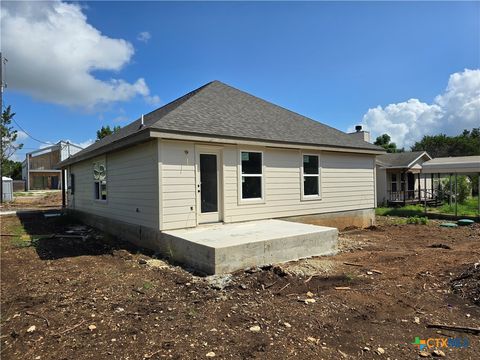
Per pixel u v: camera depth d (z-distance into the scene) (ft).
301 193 35.68
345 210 40.86
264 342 11.28
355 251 26.91
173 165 25.99
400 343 11.34
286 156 34.30
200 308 14.46
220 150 29.04
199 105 32.71
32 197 105.70
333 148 37.60
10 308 14.85
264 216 32.19
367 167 44.21
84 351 10.76
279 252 22.29
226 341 11.36
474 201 78.64
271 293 16.48
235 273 19.53
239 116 34.27
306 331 12.19
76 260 24.66
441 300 15.44
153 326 12.63
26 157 153.38
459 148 144.77
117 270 21.29
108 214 36.83
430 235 36.17
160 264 22.25
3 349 11.03
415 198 82.48
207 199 28.25
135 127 34.94
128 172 30.94
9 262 24.40
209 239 21.86
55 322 13.15
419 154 77.25
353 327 12.57
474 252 25.62
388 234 37.09
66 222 47.91
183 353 10.55
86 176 45.80
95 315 13.82
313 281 18.30
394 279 18.62
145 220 27.78
